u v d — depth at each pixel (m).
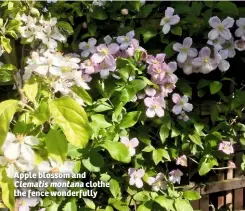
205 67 1.72
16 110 1.17
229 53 1.76
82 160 1.52
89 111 1.66
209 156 1.79
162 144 1.81
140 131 1.77
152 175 1.78
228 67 1.72
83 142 1.07
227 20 1.71
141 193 1.73
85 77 1.74
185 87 1.79
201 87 1.80
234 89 1.87
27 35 1.72
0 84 1.76
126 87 1.68
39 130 1.22
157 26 1.88
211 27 1.78
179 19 1.74
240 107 1.82
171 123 1.78
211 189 1.99
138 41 1.79
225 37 1.71
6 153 1.10
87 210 1.66
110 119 1.67
